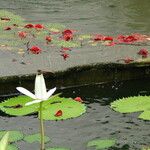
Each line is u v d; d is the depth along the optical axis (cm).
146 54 622
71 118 483
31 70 565
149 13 864
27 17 817
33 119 486
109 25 782
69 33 715
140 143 441
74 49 649
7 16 811
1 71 559
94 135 458
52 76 561
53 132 460
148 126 473
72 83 575
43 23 784
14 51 636
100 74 586
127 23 796
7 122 479
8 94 548
